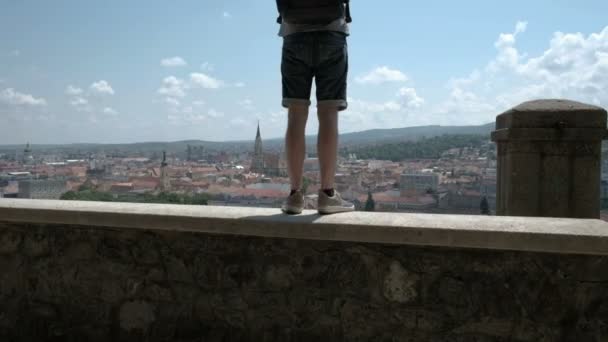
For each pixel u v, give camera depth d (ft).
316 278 9.19
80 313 10.58
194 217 9.52
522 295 8.25
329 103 9.83
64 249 10.67
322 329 9.16
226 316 9.69
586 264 7.96
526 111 13.23
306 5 9.65
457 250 8.52
